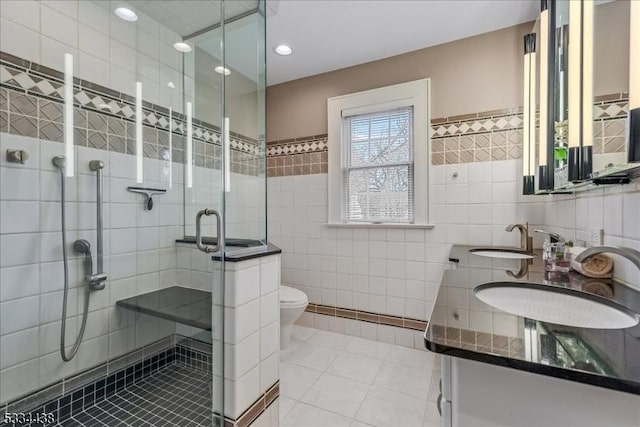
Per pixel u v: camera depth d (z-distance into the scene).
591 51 0.98
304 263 2.82
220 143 1.87
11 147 1.21
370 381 1.88
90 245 1.44
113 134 1.55
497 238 2.12
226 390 1.28
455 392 0.66
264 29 1.81
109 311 1.50
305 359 2.17
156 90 1.75
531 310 1.04
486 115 2.15
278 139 2.97
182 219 1.74
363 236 2.56
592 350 0.58
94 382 1.43
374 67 2.54
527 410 0.60
